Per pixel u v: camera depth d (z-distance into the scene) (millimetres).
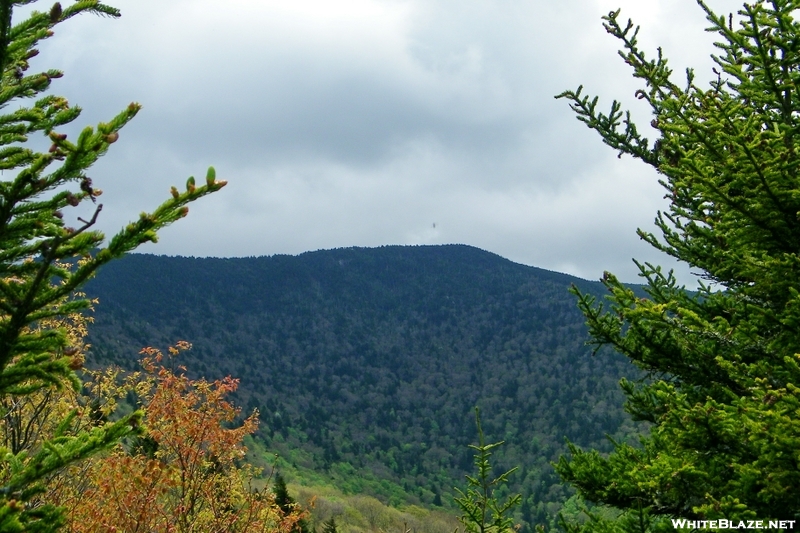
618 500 6312
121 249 2650
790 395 4027
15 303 2664
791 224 5129
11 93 3047
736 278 6434
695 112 5602
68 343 2869
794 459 4074
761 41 5461
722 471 5113
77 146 2637
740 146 4922
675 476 4820
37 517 2773
